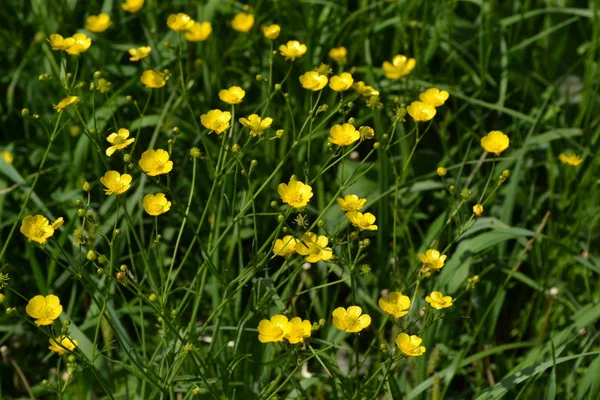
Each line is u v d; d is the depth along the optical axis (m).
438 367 3.39
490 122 4.51
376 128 3.67
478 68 4.48
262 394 2.62
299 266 2.74
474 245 3.31
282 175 4.12
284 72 4.41
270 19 4.76
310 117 2.80
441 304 2.58
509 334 3.86
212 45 4.34
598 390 2.89
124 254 3.82
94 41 4.61
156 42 4.31
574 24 4.83
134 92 4.36
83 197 3.91
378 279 3.68
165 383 2.61
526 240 3.60
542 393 3.29
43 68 4.48
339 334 3.51
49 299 2.45
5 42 4.70
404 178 3.79
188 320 3.69
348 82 3.01
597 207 4.09
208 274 3.69
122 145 2.66
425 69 4.46
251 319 3.17
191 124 4.20
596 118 4.48
